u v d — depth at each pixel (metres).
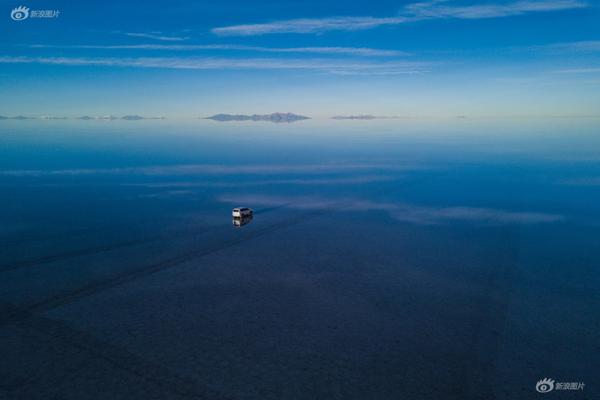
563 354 66.75
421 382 59.34
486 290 94.75
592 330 74.88
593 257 121.31
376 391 57.31
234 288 95.88
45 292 92.50
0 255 119.50
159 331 73.94
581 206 198.25
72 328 74.94
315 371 61.84
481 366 63.34
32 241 134.38
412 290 94.69
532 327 76.12
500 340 71.25
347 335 72.75
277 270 109.38
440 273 106.88
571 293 93.25
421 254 124.31
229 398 55.59
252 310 83.31
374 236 146.75
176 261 116.62
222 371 61.66
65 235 142.50
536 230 154.25
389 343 70.12
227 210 191.25
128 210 185.75
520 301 88.44
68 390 56.34
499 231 153.12
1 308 83.56
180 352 66.75
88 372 60.84
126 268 109.88
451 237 145.00
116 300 88.19
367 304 86.56
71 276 103.19
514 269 110.12
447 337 72.19
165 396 55.56
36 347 67.88
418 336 72.56
